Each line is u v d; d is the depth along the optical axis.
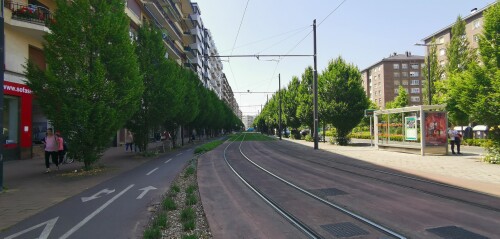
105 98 13.77
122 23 15.48
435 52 45.72
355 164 15.59
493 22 14.68
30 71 13.39
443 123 19.55
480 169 12.97
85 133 13.43
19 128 19.92
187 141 50.94
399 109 21.73
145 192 9.45
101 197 8.86
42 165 16.95
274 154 22.72
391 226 5.79
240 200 8.21
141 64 22.19
